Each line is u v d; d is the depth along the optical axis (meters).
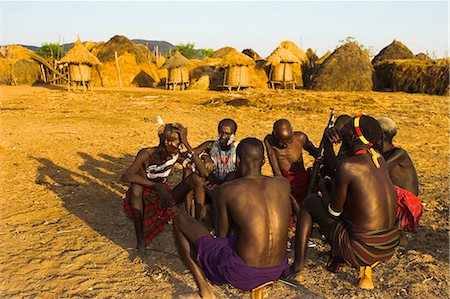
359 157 3.90
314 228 5.56
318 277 4.42
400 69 31.02
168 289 4.20
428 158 9.52
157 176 5.02
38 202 6.56
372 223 3.86
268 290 4.18
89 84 30.05
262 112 17.53
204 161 5.19
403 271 4.47
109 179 7.75
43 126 13.14
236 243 3.42
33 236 5.37
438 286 4.16
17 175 7.88
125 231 5.55
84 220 5.91
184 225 3.76
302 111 17.89
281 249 3.45
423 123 14.68
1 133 11.89
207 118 15.84
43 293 4.11
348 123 4.00
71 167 8.48
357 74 31.58
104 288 4.21
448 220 5.76
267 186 3.46
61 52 55.22
